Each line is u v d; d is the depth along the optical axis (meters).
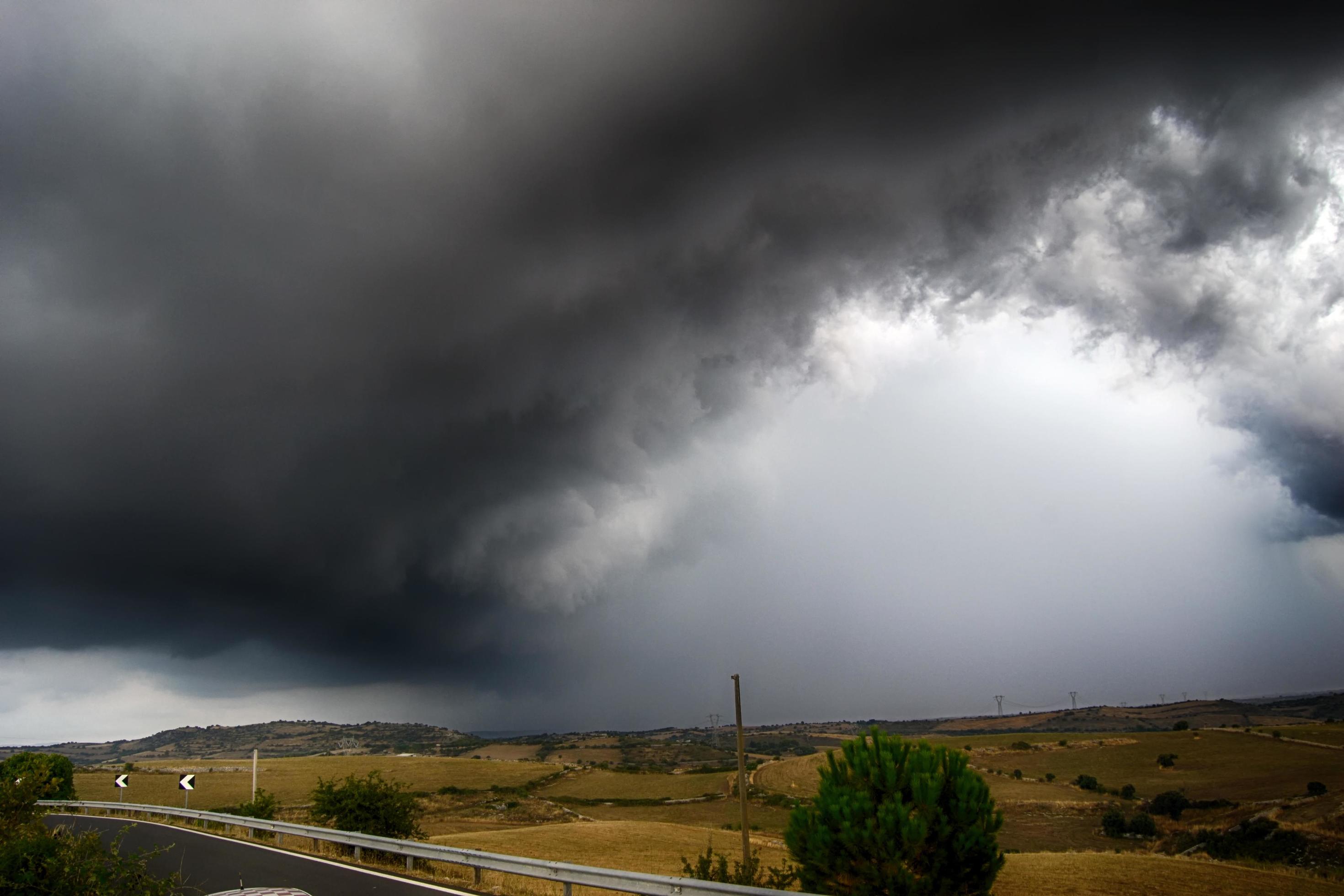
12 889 13.62
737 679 38.09
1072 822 80.00
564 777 130.25
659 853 44.59
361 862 23.81
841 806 15.78
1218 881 27.16
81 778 105.06
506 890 17.77
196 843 29.69
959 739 157.50
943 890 15.21
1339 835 54.72
